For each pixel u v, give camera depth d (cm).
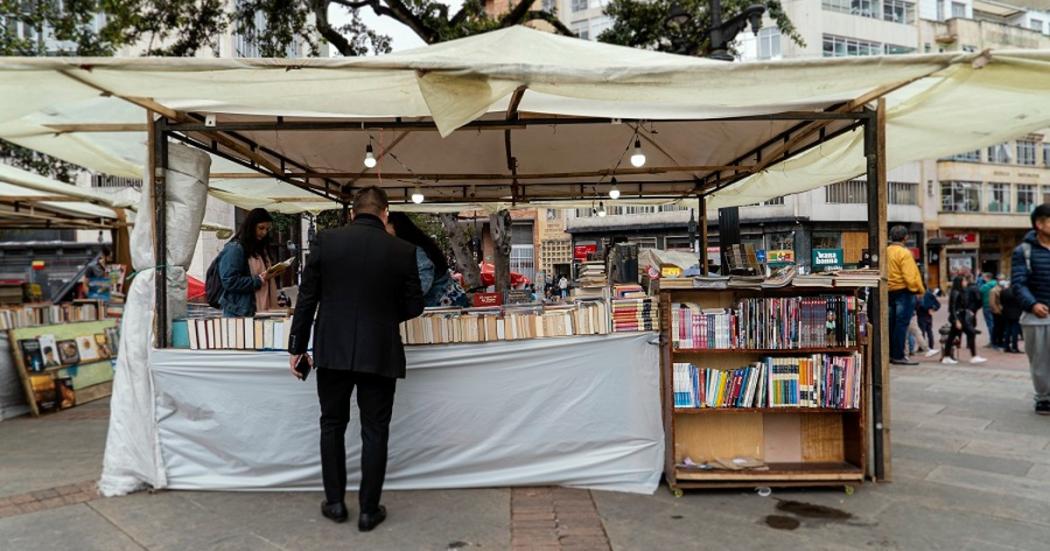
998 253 3847
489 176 689
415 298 338
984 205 3591
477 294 646
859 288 391
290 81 314
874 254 393
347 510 348
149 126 392
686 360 394
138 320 387
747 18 828
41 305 745
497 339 379
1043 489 376
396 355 328
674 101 334
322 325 324
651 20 1219
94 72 294
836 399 370
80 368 689
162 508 357
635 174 715
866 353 381
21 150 1041
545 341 378
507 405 380
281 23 1092
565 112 402
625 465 380
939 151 491
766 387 370
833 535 314
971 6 3738
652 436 380
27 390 612
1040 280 551
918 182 3403
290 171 677
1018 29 3616
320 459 377
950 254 3588
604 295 416
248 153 545
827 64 297
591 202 970
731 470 374
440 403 379
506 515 342
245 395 380
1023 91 346
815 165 632
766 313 370
